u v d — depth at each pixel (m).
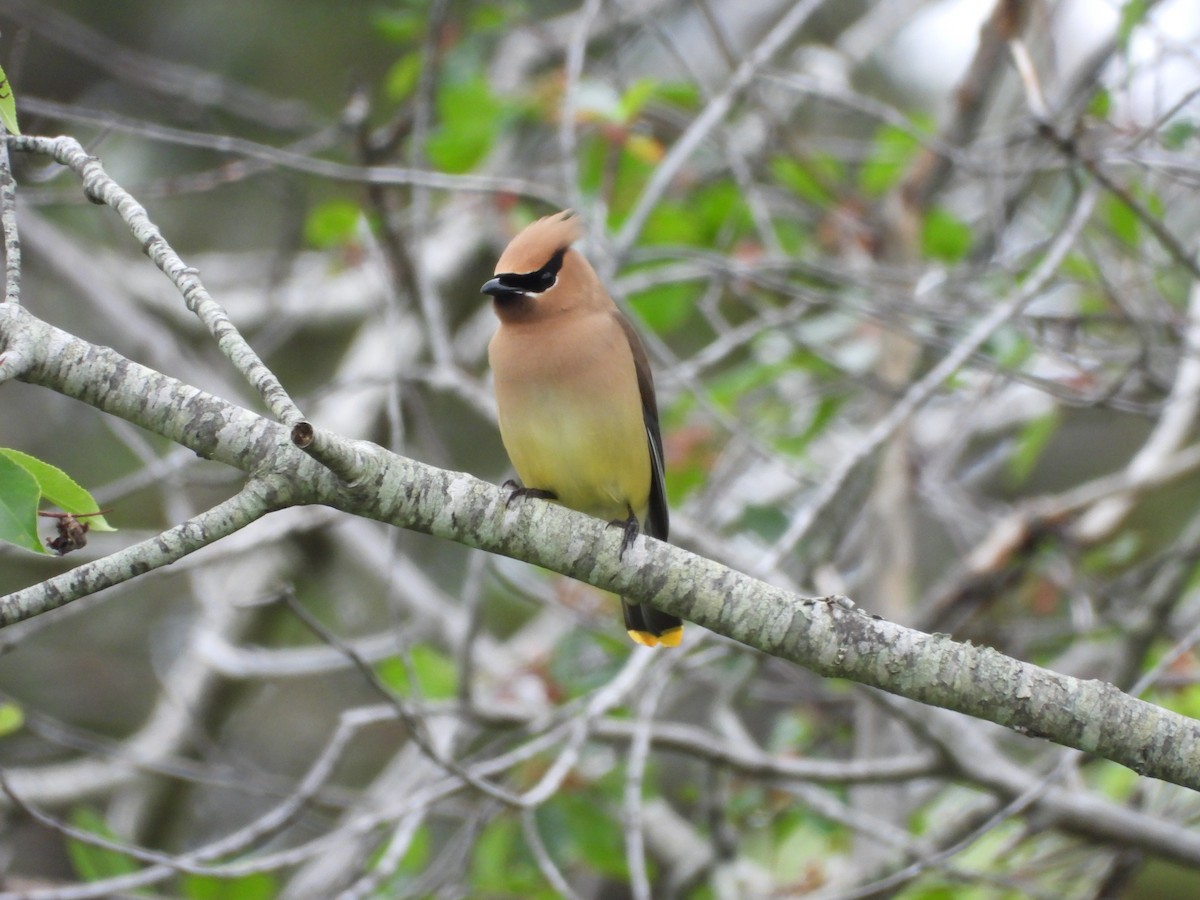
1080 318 11.49
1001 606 13.45
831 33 19.16
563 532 6.74
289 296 15.84
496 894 11.34
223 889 10.29
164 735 13.59
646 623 8.50
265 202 17.80
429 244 15.66
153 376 6.10
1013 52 10.53
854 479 12.47
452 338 16.17
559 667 12.09
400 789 11.68
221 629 13.80
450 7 12.70
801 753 12.50
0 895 8.15
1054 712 6.46
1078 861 11.74
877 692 10.31
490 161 14.60
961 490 14.12
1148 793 11.34
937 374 9.69
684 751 10.44
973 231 14.18
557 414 8.25
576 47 11.18
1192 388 12.83
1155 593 11.73
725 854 11.30
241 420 6.11
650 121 13.30
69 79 16.75
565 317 8.31
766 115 12.79
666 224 13.09
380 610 17.09
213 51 18.08
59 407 17.11
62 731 11.98
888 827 10.59
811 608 6.65
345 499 6.34
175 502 13.02
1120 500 13.15
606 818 11.35
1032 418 14.45
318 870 12.28
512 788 11.95
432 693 12.11
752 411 13.75
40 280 16.59
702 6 12.31
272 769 17.25
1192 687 11.05
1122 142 10.64
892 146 13.91
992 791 10.31
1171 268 11.79
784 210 14.41
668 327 13.50
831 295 12.07
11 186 6.27
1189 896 14.49
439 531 6.62
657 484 9.09
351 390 14.94
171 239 17.66
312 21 18.30
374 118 17.83
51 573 13.40
